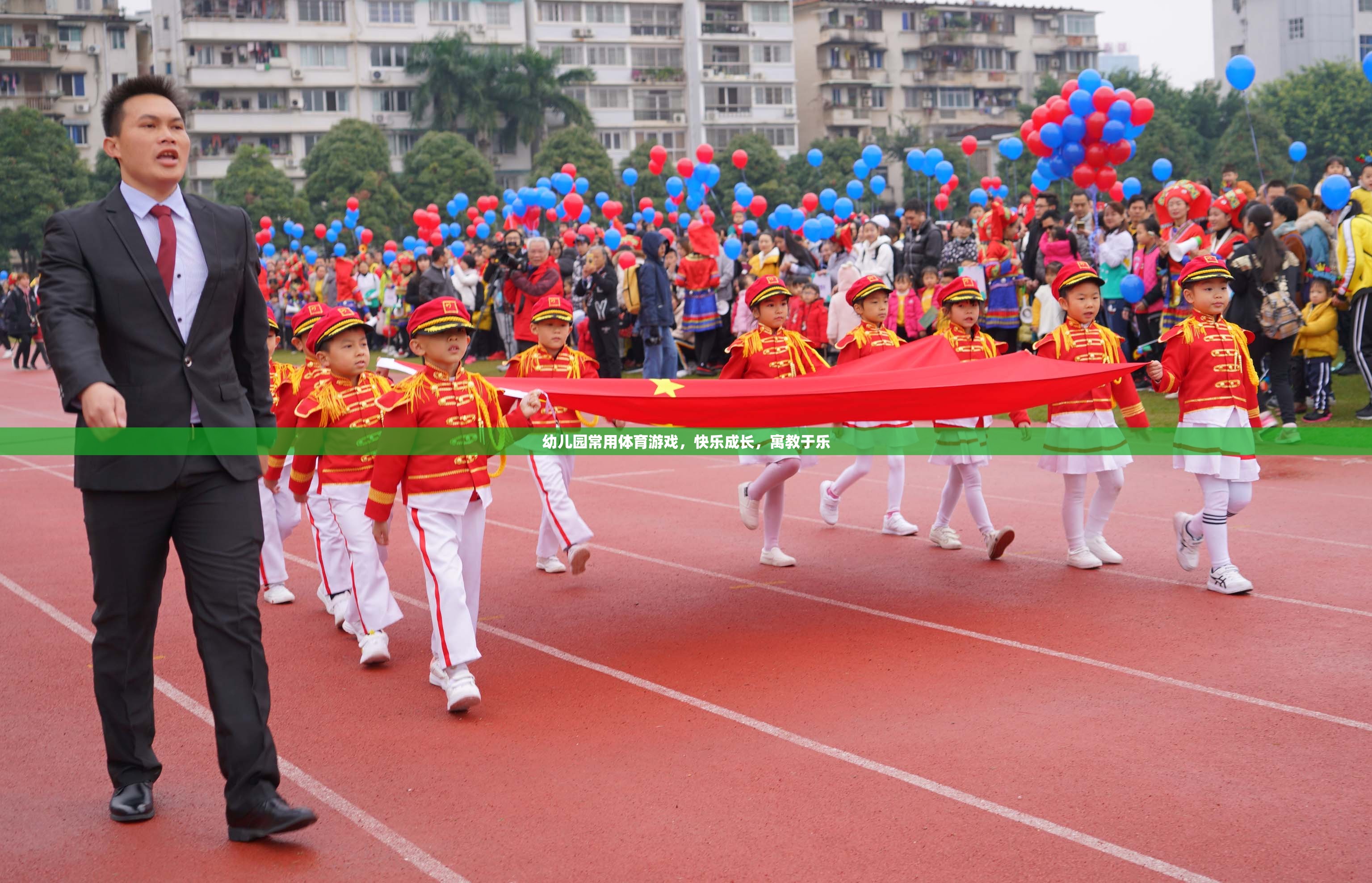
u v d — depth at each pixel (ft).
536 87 220.43
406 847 13.25
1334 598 21.97
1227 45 261.03
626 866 12.62
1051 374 22.82
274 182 193.06
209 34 226.38
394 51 237.04
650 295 52.29
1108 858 12.46
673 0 249.14
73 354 11.85
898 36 264.52
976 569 25.23
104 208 12.78
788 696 17.80
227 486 13.28
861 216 61.16
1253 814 13.39
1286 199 39.09
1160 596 22.65
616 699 17.94
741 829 13.41
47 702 18.52
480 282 68.54
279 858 13.09
